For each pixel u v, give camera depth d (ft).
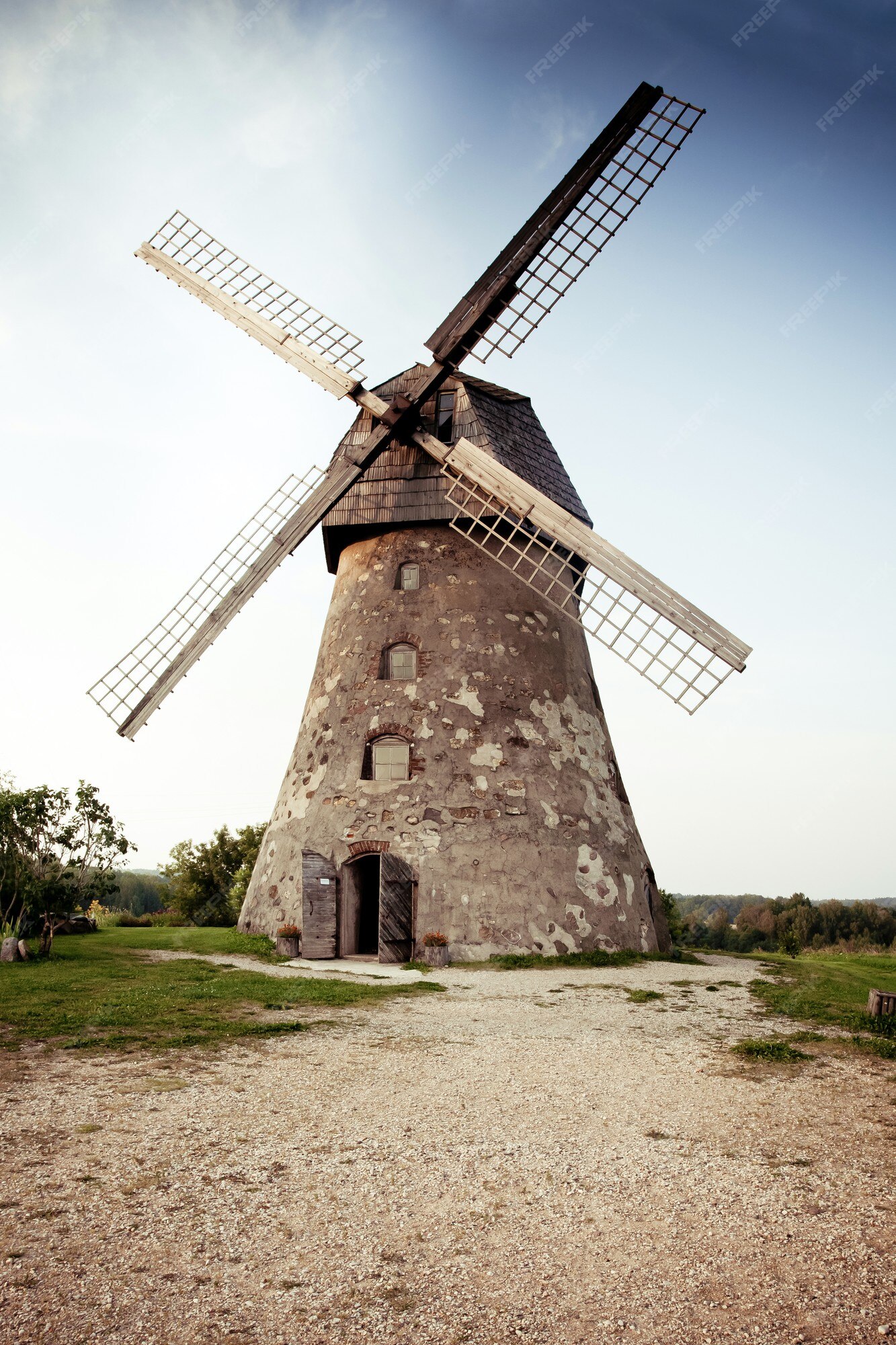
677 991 42.27
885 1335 12.59
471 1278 14.05
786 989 43.19
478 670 60.34
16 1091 22.49
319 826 58.03
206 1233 15.21
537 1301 13.44
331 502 59.77
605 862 57.72
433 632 61.82
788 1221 15.97
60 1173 17.40
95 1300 13.07
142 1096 22.50
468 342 58.49
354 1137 19.98
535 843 55.72
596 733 63.98
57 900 50.44
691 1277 14.11
